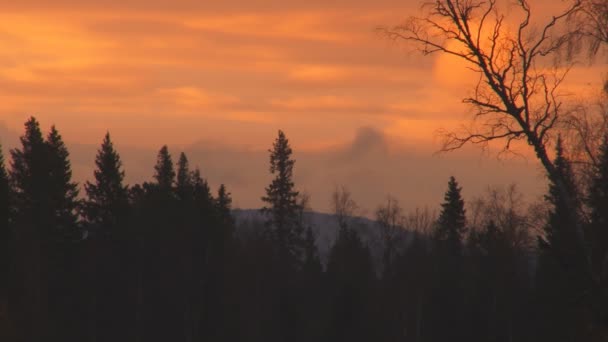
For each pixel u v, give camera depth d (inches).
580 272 3944.4
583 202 3833.7
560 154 3821.4
